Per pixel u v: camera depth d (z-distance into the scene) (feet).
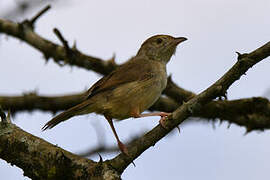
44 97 41.55
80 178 24.61
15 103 41.04
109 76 34.24
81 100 41.37
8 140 25.70
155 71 35.24
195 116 41.11
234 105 40.63
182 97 41.11
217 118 41.11
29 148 25.46
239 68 24.72
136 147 25.79
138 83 33.91
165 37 39.04
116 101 33.27
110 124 34.37
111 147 38.11
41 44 41.75
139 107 34.24
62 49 41.55
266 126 40.81
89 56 41.45
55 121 30.73
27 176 25.49
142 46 39.40
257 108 40.37
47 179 24.91
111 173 24.59
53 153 25.13
